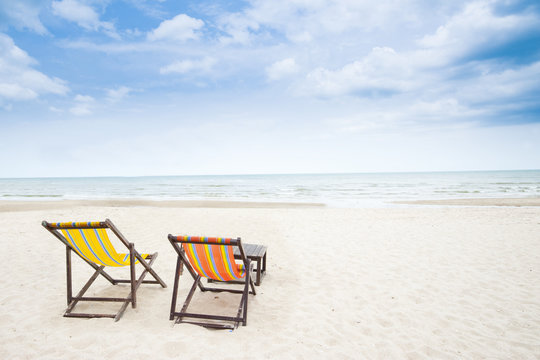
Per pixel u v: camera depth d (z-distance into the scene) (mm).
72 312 3207
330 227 8367
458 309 3451
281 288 4012
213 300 3584
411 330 2988
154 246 6297
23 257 5191
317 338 2799
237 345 2619
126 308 3277
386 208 13828
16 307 3291
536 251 5758
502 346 2738
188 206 15477
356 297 3748
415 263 5094
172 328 2875
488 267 4879
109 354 2438
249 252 3748
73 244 3039
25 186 51406
